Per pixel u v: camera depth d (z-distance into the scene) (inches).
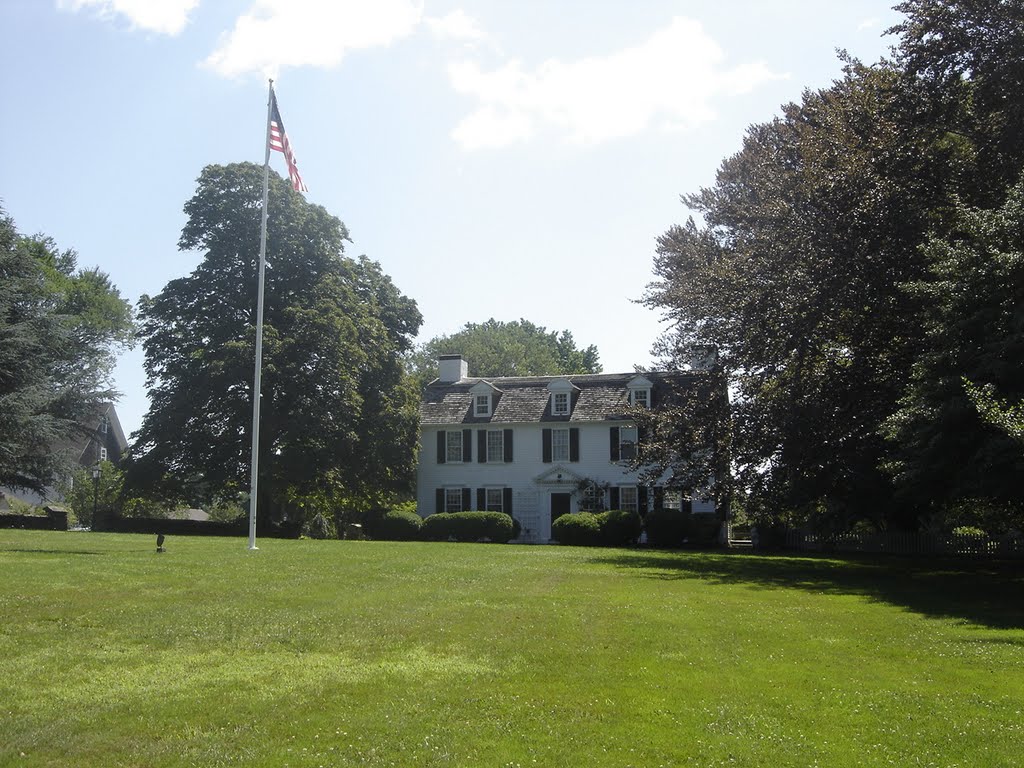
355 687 384.2
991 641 501.4
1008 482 711.1
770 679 402.3
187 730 326.6
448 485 1989.4
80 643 464.8
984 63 907.4
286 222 1720.0
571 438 1929.1
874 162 953.5
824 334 1040.8
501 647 461.7
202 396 1601.9
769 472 1178.6
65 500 2263.8
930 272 856.9
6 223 1700.3
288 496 1731.1
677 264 1334.9
